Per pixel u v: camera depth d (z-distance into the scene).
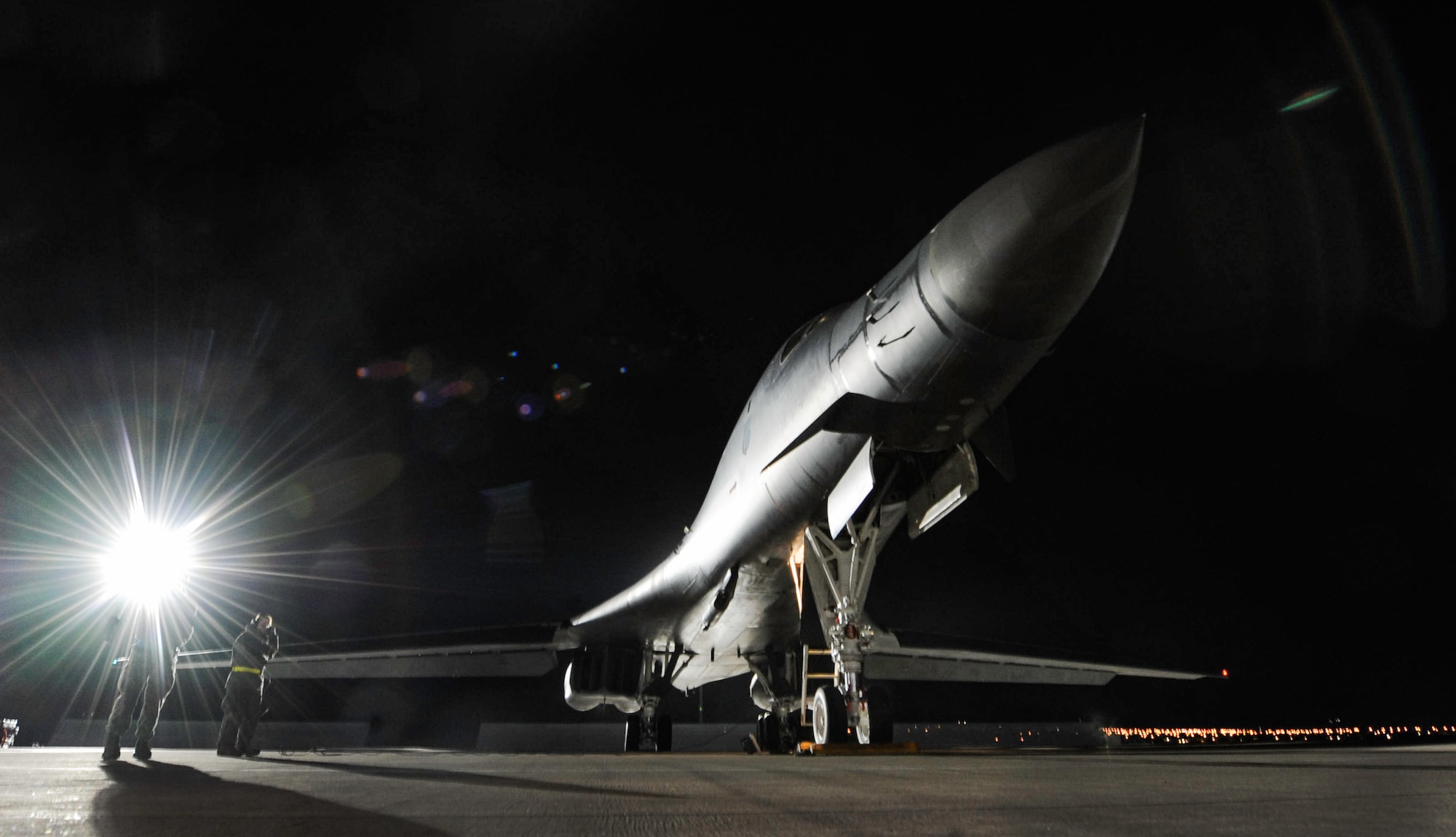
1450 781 3.66
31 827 2.23
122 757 7.87
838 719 9.12
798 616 11.94
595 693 16.06
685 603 13.65
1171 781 3.77
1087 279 6.77
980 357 7.35
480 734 22.80
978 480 8.73
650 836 2.02
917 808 2.63
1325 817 2.36
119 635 7.79
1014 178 6.60
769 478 10.21
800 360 9.90
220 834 2.07
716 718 24.83
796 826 2.19
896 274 8.18
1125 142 6.18
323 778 4.19
